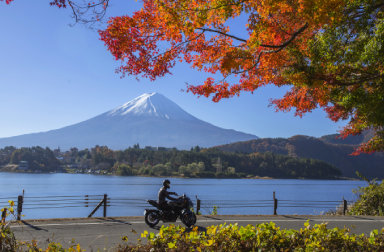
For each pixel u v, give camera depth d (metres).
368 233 11.35
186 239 5.75
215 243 5.67
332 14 7.24
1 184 149.62
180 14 7.05
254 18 7.43
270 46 8.10
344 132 13.93
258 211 53.66
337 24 7.96
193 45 8.12
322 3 6.82
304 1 6.88
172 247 5.38
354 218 15.16
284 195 111.88
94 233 10.77
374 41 7.68
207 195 103.75
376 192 18.77
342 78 8.38
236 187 155.12
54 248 5.48
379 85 8.67
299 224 13.02
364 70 8.37
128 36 7.36
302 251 5.66
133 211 57.25
